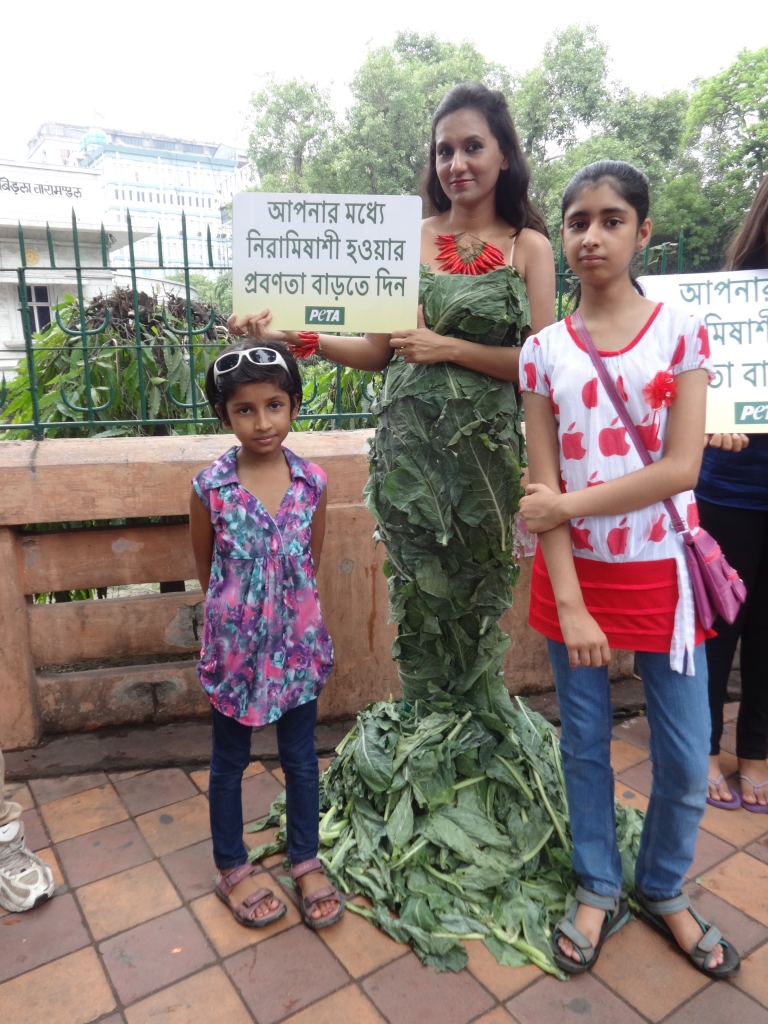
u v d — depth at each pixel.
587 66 24.78
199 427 3.14
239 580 1.64
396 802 1.93
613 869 1.67
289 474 1.75
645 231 1.45
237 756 1.74
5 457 2.38
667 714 1.51
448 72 27.31
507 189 1.77
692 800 1.55
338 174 25.86
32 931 1.74
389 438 1.82
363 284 1.76
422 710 2.05
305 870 1.78
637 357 1.42
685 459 1.40
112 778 2.37
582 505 1.44
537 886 1.81
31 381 2.47
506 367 1.73
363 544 2.60
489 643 1.98
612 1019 1.49
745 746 2.26
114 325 3.08
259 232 1.78
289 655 1.68
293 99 28.44
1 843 1.82
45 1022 1.50
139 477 2.43
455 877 1.81
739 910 1.80
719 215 20.67
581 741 1.60
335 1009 1.52
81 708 2.59
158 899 1.84
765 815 2.18
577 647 1.47
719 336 2.04
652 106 24.70
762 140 21.16
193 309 3.28
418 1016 1.50
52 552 2.47
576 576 1.50
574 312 1.53
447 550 1.83
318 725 2.70
